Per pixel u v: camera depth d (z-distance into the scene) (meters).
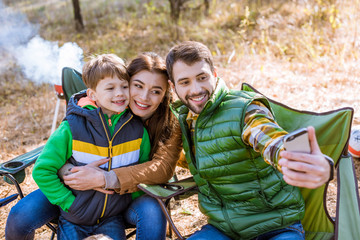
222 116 1.89
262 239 1.93
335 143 1.95
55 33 9.05
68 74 2.78
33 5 12.44
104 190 2.06
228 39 7.14
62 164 2.09
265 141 1.62
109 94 2.05
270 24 7.21
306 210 2.10
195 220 2.91
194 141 1.99
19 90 6.67
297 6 7.57
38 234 2.89
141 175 2.08
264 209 1.91
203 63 1.89
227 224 1.93
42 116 5.54
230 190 1.92
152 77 2.10
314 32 6.41
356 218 1.81
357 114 4.07
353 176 1.88
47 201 2.20
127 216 2.19
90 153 2.09
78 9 9.09
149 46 7.42
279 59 6.13
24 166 2.26
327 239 2.05
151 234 2.03
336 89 4.88
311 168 1.35
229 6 8.58
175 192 2.02
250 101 1.85
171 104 2.17
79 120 2.10
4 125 5.30
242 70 5.85
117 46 7.60
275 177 1.91
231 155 1.86
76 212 2.07
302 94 4.84
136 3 10.41
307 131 1.34
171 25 8.02
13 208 2.15
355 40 5.93
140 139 2.20
